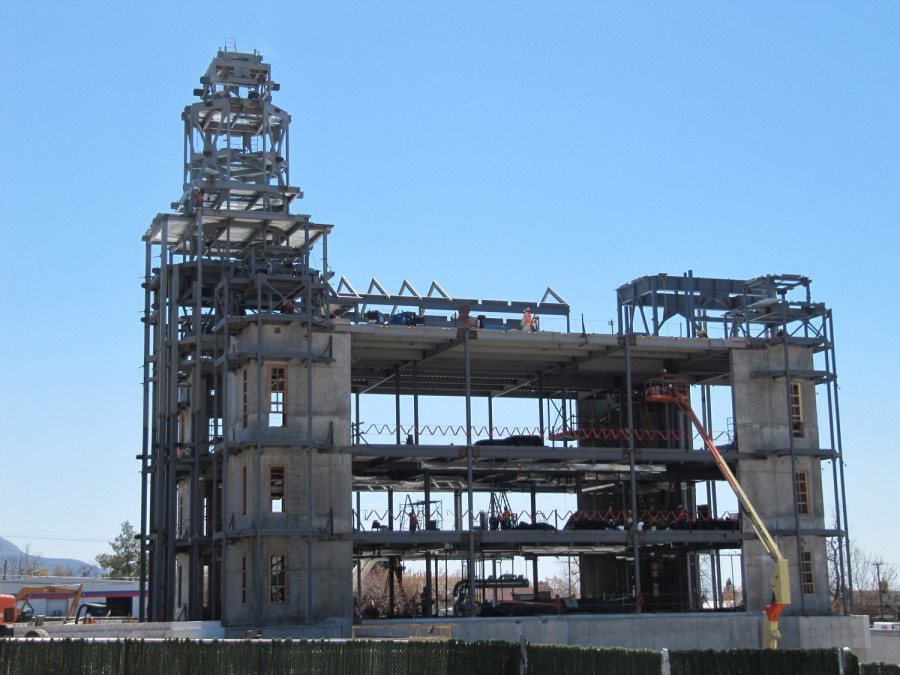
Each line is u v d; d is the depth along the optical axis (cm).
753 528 7381
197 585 7144
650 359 7775
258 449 6512
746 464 7475
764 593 7325
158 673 4059
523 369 7919
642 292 8100
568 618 6800
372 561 9475
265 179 7619
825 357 7644
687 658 3669
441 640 4069
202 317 7600
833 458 7562
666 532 7225
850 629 7300
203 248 7825
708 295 8088
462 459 7119
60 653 4116
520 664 3928
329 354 6800
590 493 8888
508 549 7512
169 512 7206
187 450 7569
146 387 7556
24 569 18650
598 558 8600
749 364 7588
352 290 7788
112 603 10306
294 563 6556
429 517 7338
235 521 6781
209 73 7725
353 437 7175
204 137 7719
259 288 6688
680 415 8225
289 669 4006
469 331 7050
